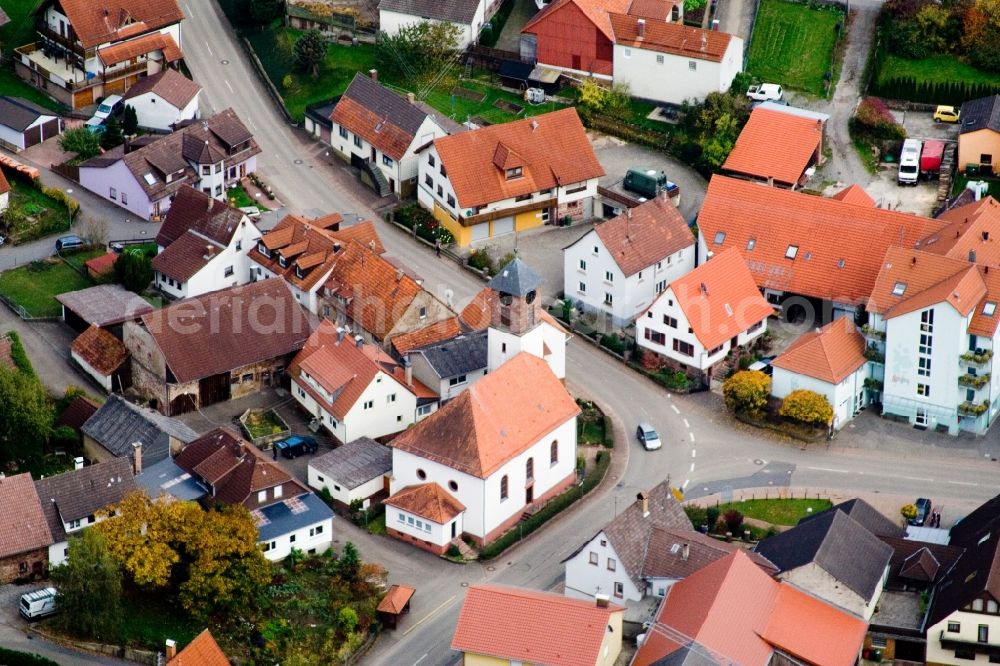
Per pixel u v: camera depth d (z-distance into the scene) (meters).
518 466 183.75
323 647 166.88
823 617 166.00
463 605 163.12
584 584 173.25
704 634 158.75
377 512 186.12
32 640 162.12
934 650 167.38
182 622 167.25
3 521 169.12
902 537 178.25
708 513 184.00
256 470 178.25
